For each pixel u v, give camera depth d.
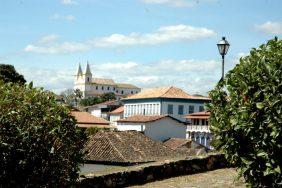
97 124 63.41
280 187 6.24
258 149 6.29
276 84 6.20
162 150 32.31
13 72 58.16
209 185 9.85
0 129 6.11
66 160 6.99
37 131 6.47
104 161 27.95
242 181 9.69
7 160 6.09
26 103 6.47
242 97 6.50
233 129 6.61
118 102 129.25
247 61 6.73
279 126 6.02
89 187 9.06
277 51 6.44
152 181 10.52
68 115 7.12
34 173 6.42
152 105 83.12
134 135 33.25
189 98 81.31
